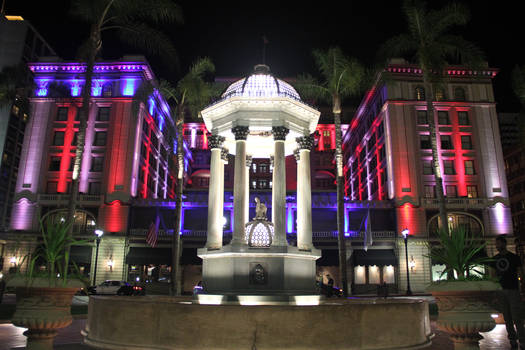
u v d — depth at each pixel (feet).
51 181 184.75
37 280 27.71
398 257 175.01
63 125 190.49
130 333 26.99
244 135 49.24
